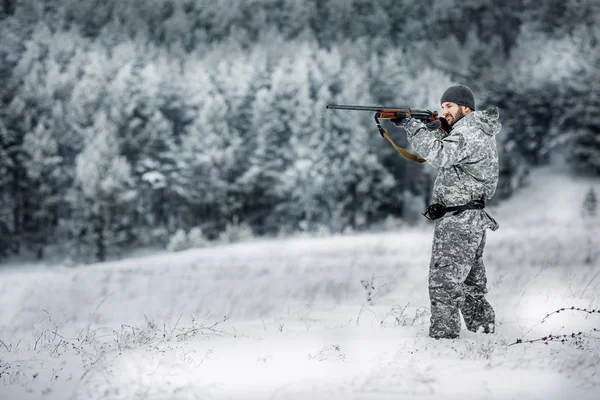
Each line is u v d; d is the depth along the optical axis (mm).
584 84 123250
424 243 42781
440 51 169750
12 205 108875
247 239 89188
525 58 172625
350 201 106688
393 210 113625
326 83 131250
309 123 114625
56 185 111062
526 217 104125
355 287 15859
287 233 106750
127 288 23234
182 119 133375
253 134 121375
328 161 109500
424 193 118438
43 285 26406
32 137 110000
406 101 126188
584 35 160875
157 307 16109
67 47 167000
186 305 15586
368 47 187000
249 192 113688
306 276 22406
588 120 118938
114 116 119500
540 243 31531
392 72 134250
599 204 102375
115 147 106000
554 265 17562
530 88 135750
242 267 29984
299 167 108875
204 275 26875
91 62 146000
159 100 129375
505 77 148500
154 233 106375
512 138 133750
